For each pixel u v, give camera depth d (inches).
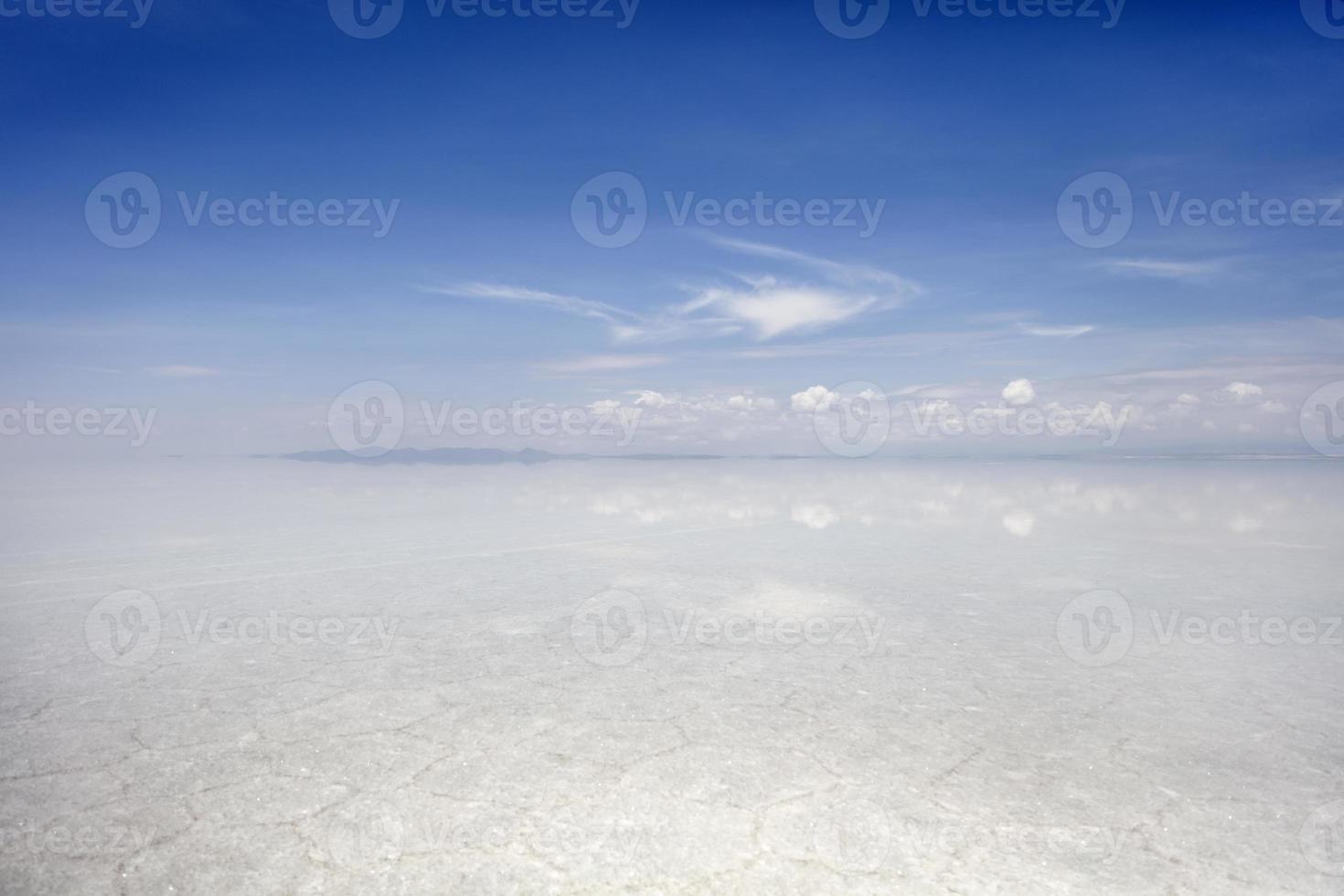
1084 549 236.7
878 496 454.3
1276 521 302.2
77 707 102.7
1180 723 96.0
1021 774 82.0
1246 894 61.2
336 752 88.0
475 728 95.4
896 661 122.7
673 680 113.7
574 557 228.1
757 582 188.1
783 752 88.0
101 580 192.7
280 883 62.9
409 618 153.1
